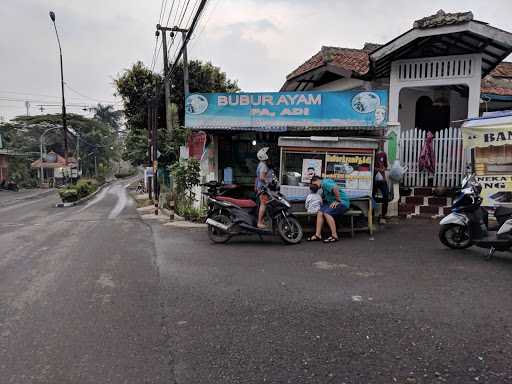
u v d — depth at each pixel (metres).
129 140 30.78
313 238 8.43
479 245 6.86
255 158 13.19
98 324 4.32
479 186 7.21
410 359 3.48
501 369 3.29
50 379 3.28
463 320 4.24
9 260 7.49
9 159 48.16
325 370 3.33
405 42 10.59
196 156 14.38
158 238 9.41
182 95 25.94
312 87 16.05
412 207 10.47
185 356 3.60
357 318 4.34
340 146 9.28
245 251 7.66
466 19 9.91
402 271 6.09
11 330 4.21
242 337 3.95
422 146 10.68
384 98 10.24
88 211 18.25
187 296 5.14
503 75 14.98
